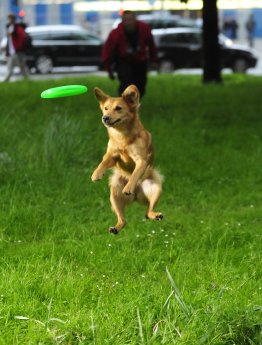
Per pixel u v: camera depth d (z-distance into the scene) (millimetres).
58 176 13242
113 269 9227
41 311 7793
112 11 73812
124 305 7766
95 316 7449
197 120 19969
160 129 18312
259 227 11000
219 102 24031
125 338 7086
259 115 21188
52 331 7164
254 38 77188
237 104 23469
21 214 11148
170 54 43219
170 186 13234
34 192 12312
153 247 10062
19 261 9258
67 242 10141
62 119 15844
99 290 8375
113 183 8375
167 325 7086
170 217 11453
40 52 43000
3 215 11047
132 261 9406
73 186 12703
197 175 14055
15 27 33375
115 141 8109
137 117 8141
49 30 43500
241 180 13906
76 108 21281
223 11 77312
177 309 7512
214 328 6996
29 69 43438
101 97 8156
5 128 15531
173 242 10188
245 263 9281
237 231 10617
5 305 7789
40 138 15406
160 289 8242
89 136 15867
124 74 19219
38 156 13906
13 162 13438
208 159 15312
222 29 70812
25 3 73812
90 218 11422
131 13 19172
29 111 20750
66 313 7668
